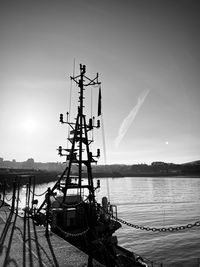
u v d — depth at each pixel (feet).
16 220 33.81
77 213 44.86
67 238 42.34
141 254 97.60
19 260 18.29
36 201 43.60
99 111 44.68
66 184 44.29
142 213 212.84
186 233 132.36
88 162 45.37
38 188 482.28
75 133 46.32
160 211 225.76
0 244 22.29
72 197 52.06
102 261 38.93
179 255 95.61
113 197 372.38
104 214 47.98
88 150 46.16
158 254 97.19
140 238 122.42
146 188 585.63
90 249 17.87
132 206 266.16
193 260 89.81
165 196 392.06
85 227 43.78
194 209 236.43
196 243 112.47
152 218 186.39
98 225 44.62
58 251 20.49
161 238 121.90
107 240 43.91
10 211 41.70
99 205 48.24
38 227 29.60
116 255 47.01
